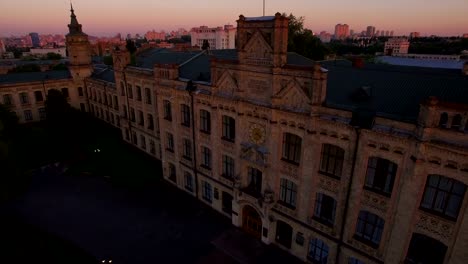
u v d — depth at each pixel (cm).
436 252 1978
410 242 2033
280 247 2956
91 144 5653
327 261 2566
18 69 9919
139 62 5103
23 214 3591
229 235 3186
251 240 3098
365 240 2283
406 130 1884
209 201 3678
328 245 2505
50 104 5522
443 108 1686
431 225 1898
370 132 2008
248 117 2798
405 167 1912
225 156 3253
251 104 2700
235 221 3281
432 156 1783
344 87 2477
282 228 2916
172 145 4041
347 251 2386
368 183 2172
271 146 2672
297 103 2388
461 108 1625
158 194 4000
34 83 6781
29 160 4862
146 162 4922
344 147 2183
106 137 6066
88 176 4522
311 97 2266
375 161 2092
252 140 2842
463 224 1769
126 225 3391
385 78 2412
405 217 1978
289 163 2602
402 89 2220
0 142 3441
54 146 5303
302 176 2523
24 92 6700
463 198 1745
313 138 2344
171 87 3572
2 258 2881
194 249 3009
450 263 1878
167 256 2930
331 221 2480
